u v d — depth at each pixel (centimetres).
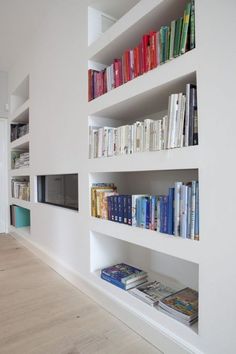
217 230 108
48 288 206
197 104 116
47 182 289
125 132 160
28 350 133
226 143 104
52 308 175
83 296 193
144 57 146
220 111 106
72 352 132
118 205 167
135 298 155
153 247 139
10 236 390
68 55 224
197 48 116
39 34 282
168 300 143
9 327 153
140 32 160
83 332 149
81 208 206
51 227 260
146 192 202
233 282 102
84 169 202
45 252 271
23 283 216
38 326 154
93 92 194
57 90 245
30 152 318
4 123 412
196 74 117
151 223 142
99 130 184
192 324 126
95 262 198
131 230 154
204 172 113
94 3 193
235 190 101
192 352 118
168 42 130
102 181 204
